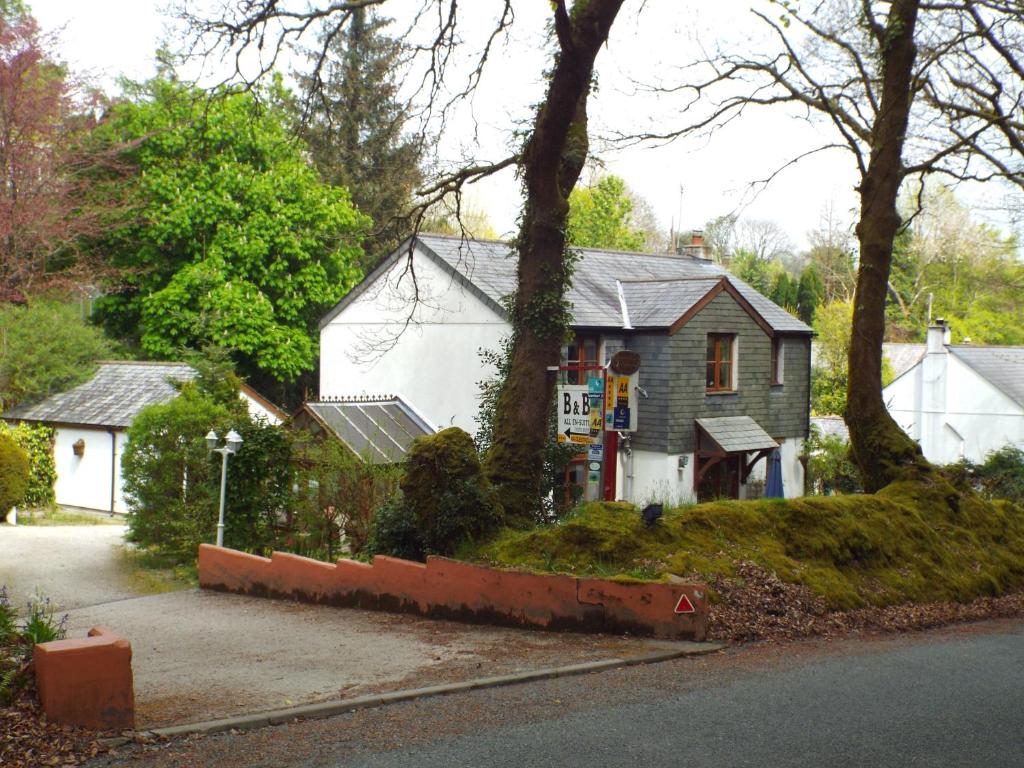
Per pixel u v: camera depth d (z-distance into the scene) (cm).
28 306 3291
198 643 1082
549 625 1034
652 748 626
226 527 1783
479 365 2608
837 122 1597
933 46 1617
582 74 1224
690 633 958
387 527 1277
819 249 5622
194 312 3400
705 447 2655
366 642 1022
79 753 616
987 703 741
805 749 625
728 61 1672
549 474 1457
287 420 1986
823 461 3011
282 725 698
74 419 2978
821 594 1070
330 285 3569
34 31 3150
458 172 1474
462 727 677
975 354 3997
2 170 3083
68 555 2023
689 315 2622
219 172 3394
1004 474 2369
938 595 1190
